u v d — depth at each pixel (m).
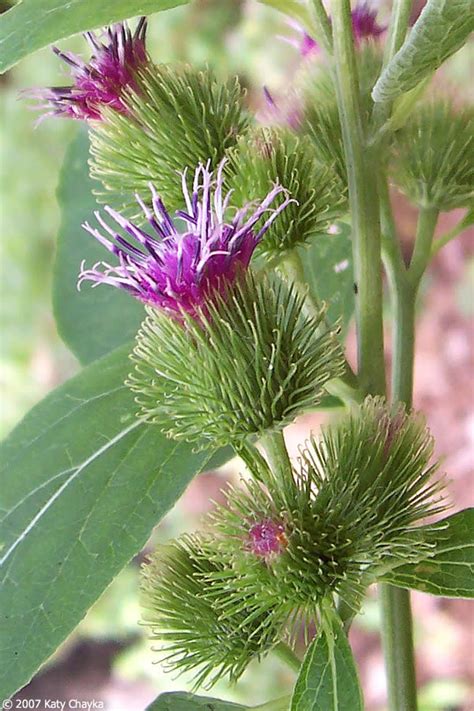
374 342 0.14
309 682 0.12
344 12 0.13
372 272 0.14
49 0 0.13
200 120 0.14
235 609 0.12
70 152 0.19
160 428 0.14
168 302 0.13
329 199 0.14
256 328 0.12
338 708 0.12
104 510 0.14
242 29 0.43
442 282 0.42
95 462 0.14
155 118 0.14
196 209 0.13
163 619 0.13
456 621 0.38
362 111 0.14
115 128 0.14
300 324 0.13
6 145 0.49
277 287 0.13
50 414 0.15
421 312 0.42
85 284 0.19
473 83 0.17
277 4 0.14
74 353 0.19
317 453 0.13
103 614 0.43
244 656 0.13
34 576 0.14
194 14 0.44
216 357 0.12
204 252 0.12
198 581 0.13
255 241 0.13
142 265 0.13
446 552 0.13
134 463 0.14
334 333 0.13
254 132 0.14
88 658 0.45
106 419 0.15
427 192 0.15
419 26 0.12
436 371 0.41
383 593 0.14
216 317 0.12
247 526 0.12
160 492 0.14
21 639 0.13
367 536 0.12
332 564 0.12
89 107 0.15
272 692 0.36
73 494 0.14
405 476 0.13
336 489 0.12
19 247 0.49
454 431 0.40
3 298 0.49
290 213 0.13
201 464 0.14
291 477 0.12
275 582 0.12
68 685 0.45
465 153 0.15
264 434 0.12
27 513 0.14
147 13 0.13
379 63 0.15
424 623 0.38
